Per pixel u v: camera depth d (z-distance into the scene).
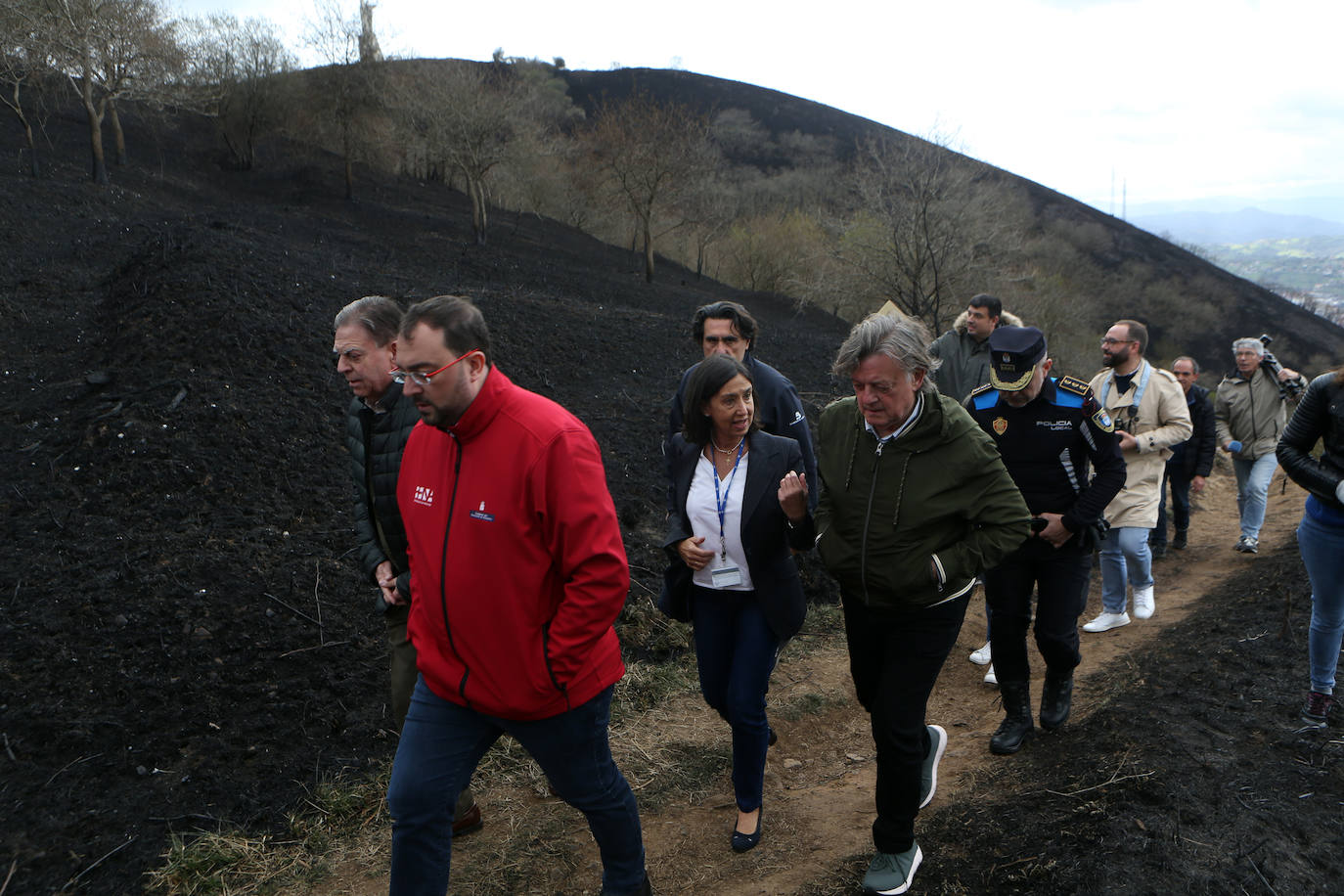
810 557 5.75
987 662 4.82
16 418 5.96
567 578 2.18
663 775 3.53
